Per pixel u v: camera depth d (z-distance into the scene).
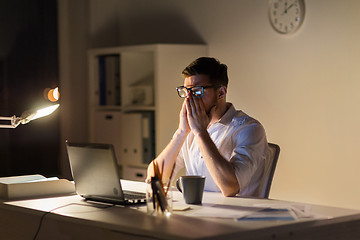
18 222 2.09
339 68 3.39
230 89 4.11
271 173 2.51
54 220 1.92
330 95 3.45
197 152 2.59
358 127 3.30
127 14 4.94
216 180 2.23
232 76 4.08
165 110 4.14
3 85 4.50
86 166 2.08
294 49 3.64
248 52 3.95
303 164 3.63
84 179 2.12
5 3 4.50
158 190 1.82
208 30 4.24
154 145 4.25
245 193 2.42
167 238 1.54
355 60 3.30
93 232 1.78
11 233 2.13
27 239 2.05
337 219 1.75
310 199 3.60
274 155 2.54
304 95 3.60
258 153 2.40
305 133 3.61
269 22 3.78
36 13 4.68
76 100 4.95
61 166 4.86
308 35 3.55
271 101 3.82
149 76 4.55
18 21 4.57
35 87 4.68
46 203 2.11
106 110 4.70
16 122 2.39
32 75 4.66
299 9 3.58
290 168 3.72
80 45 4.96
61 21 4.84
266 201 2.07
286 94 3.71
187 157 2.67
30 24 4.64
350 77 3.33
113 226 1.69
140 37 4.82
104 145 1.96
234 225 1.64
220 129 2.56
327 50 3.45
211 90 2.43
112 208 1.97
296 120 3.66
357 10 3.27
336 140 3.43
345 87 3.36
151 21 4.72
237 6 4.00
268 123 3.85
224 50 4.13
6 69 4.51
